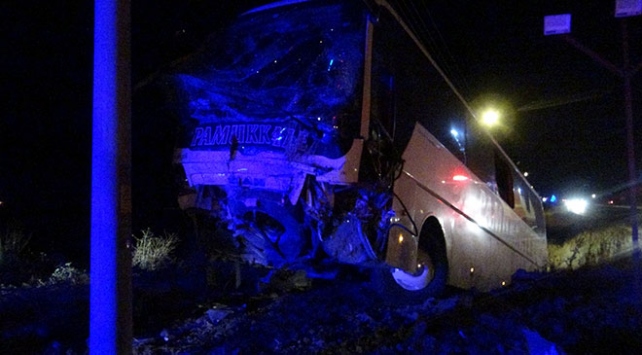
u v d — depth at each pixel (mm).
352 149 6555
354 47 6879
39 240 13805
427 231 8719
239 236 8039
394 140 7387
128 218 4746
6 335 6570
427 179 8469
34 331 6727
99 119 4691
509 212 13484
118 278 4648
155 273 10445
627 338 6391
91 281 4680
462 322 7141
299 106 6879
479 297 8297
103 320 4625
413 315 7348
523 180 15570
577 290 9289
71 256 12891
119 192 4680
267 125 6984
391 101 7402
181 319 7480
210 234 8188
